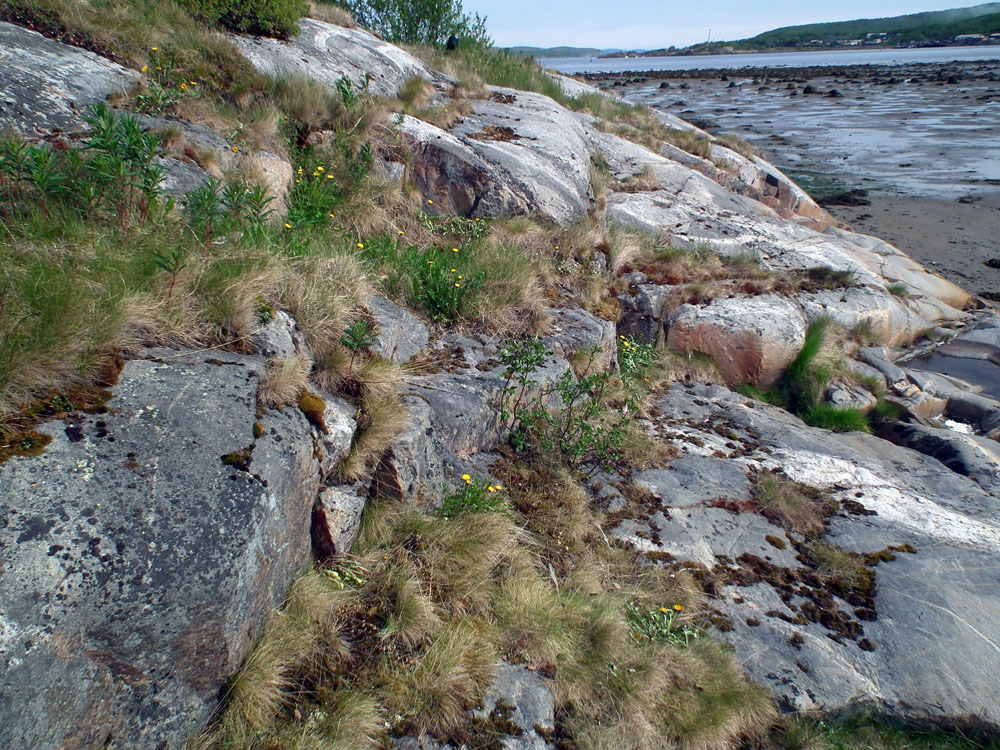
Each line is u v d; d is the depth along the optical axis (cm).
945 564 433
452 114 886
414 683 297
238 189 450
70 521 237
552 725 303
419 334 509
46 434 258
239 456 287
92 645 224
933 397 750
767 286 823
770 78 7212
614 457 485
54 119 486
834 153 2566
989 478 578
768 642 369
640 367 648
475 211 753
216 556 257
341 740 266
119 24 639
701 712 323
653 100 4950
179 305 344
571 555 397
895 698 349
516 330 560
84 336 298
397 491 369
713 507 463
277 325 376
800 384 726
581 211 815
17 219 386
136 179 450
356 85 851
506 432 477
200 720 252
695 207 1045
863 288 895
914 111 3784
